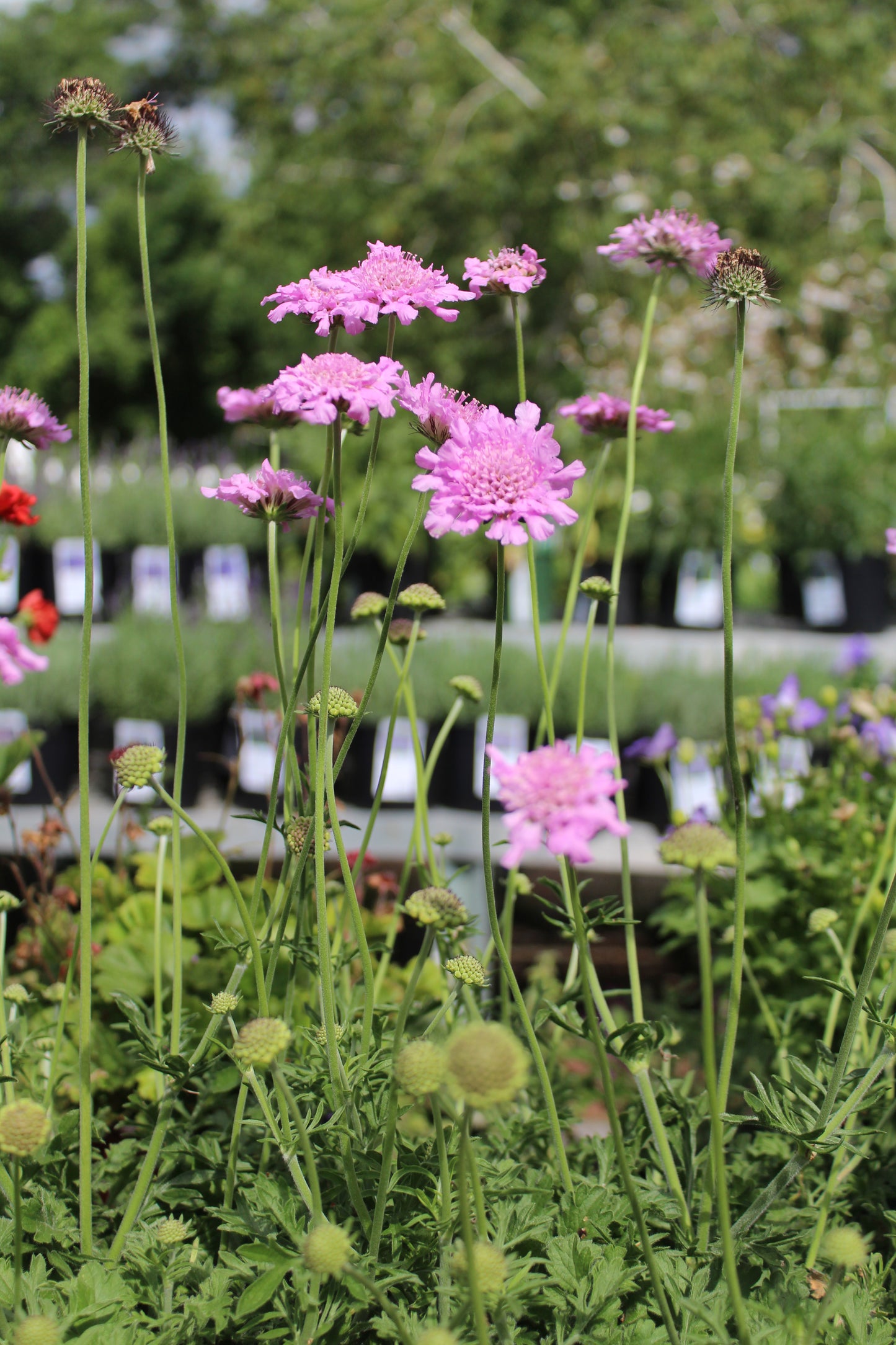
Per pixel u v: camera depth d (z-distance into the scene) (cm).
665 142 368
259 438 398
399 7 397
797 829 131
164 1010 119
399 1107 96
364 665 186
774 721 136
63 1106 115
